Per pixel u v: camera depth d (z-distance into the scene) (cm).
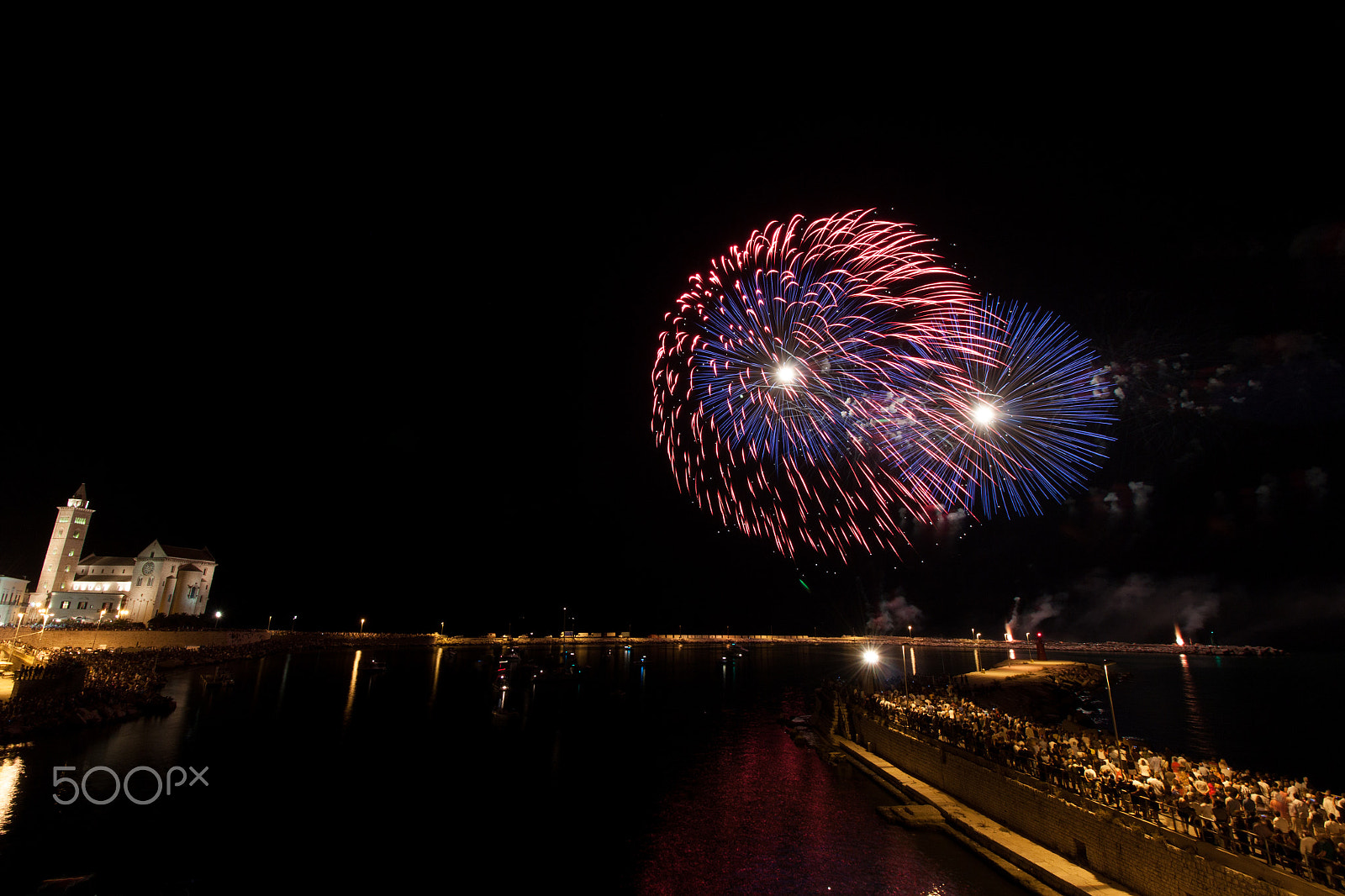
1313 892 1523
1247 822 1855
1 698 4456
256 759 4291
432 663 12481
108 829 2923
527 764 4509
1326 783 4200
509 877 2617
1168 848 1905
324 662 11312
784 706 7506
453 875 2633
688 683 9962
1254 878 1642
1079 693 8269
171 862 2638
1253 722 6719
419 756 4678
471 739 5325
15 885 2355
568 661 11481
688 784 3981
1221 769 2422
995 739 3127
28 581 11569
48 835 2808
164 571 12094
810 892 2416
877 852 2738
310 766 4234
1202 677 12362
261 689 7425
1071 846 2333
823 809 3372
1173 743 5559
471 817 3347
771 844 2912
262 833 3017
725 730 5869
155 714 5369
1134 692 9656
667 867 2689
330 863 2723
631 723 6234
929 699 4856
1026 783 2664
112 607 11556
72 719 4553
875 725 4597
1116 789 2259
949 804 3172
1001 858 2523
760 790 3822
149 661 7631
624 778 4141
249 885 2492
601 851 2873
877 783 3934
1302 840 1633
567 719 6388
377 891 2481
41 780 3484
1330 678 12038
